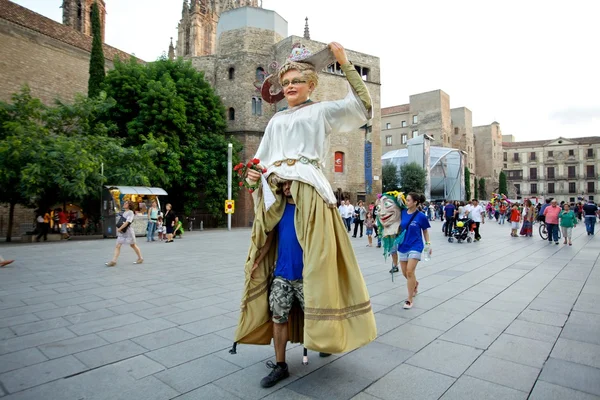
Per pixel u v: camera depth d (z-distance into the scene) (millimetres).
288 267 2939
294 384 2939
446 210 18109
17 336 4094
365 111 2842
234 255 11523
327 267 2707
